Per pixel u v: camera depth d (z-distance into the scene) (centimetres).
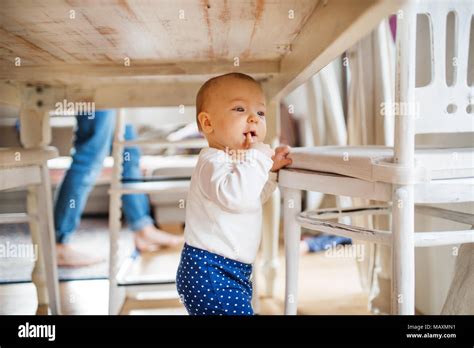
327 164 82
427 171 66
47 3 67
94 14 72
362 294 154
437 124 91
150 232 224
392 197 68
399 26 64
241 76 93
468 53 99
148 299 156
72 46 93
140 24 79
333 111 193
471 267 92
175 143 147
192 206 90
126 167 194
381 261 134
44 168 126
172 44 95
